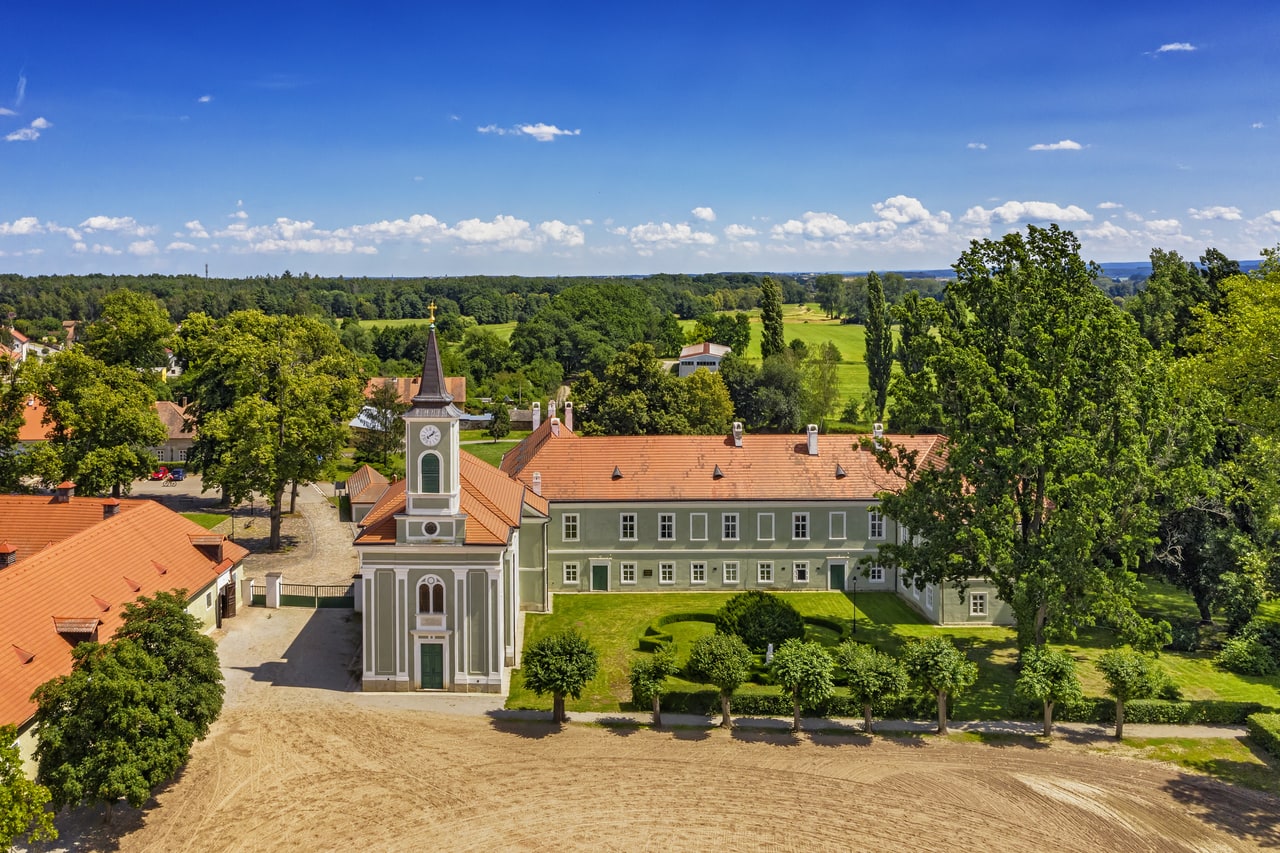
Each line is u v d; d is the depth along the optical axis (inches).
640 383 4372.5
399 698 2038.6
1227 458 2824.8
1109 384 2096.5
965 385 2142.0
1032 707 1974.7
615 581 2918.3
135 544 2272.4
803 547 2913.4
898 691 1865.2
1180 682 2178.9
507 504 2418.8
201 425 3585.1
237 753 1759.4
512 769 1715.1
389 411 4820.4
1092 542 2034.9
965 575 2245.3
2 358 3043.8
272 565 3043.8
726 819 1546.5
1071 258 2198.6
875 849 1461.6
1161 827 1537.9
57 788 1392.7
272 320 3828.7
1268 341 2532.0
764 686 2087.8
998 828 1528.1
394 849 1444.4
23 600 1785.2
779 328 6028.5
